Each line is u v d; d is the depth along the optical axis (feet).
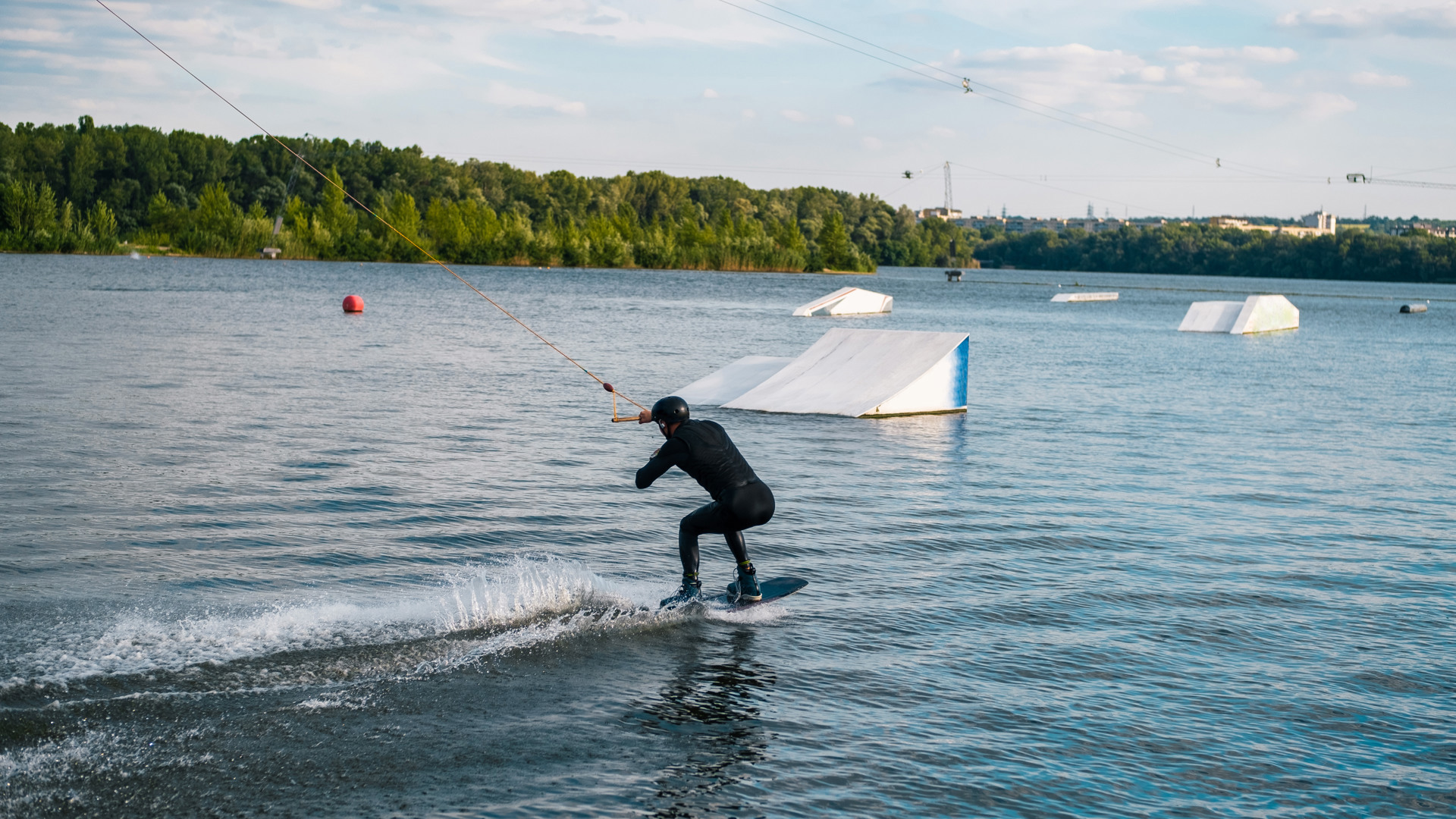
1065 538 36.22
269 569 29.48
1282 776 18.45
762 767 18.16
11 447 45.44
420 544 32.78
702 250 492.13
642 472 27.20
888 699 21.39
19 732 18.42
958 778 17.97
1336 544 36.35
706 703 20.86
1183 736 20.04
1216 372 106.93
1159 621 27.22
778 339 133.18
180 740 18.37
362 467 44.27
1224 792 17.76
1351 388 94.89
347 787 16.90
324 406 61.52
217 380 71.15
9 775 16.89
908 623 26.50
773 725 19.93
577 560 31.58
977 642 25.14
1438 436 65.51
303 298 178.40
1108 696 21.91
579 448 50.98
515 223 460.14
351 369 80.84
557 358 95.86
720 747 18.88
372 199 534.78
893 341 74.59
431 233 451.94
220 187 429.38
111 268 276.62
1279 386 95.25
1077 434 61.93
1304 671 23.76
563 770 17.75
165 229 432.66
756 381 75.20
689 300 233.14
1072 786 17.79
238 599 26.50
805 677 22.45
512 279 315.99
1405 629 27.09
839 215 533.96
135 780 16.88
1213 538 36.81
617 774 17.71
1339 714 21.34
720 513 26.73
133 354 84.74
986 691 22.02
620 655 23.39
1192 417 71.31
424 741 18.67
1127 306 282.56
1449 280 654.94
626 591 28.25
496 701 20.57
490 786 17.10
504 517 36.73
